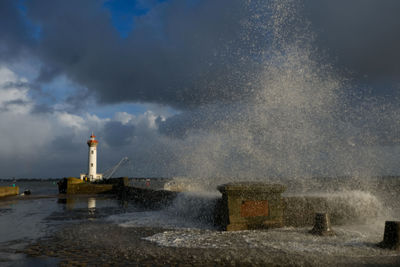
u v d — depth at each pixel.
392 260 4.86
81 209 14.24
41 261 4.94
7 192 26.75
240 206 7.67
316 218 7.05
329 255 5.17
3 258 5.14
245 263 4.74
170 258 5.04
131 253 5.41
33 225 9.02
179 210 11.06
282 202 8.03
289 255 5.18
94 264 4.73
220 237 6.73
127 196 22.41
